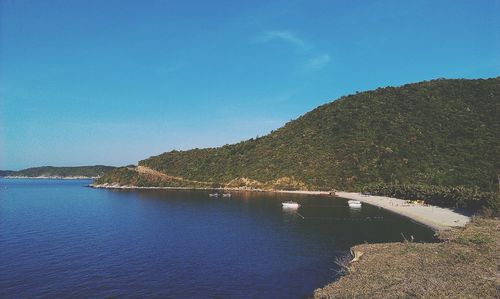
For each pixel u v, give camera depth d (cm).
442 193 8606
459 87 16950
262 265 3997
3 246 5047
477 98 15638
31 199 13550
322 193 13600
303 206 9756
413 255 3288
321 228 6300
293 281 3453
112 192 16950
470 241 3666
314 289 3216
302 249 4694
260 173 16875
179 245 5066
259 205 10338
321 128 18162
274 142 19125
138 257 4409
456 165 12019
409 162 13300
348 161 15038
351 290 2559
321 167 15400
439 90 17275
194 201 11844
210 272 3778
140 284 3444
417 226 6250
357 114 17800
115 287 3372
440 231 5275
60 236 5803
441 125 14700
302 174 15500
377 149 14800
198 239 5491
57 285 3431
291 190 14888
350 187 13712
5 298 3130
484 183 10362
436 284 2359
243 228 6462
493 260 2920
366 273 2909
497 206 6197
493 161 11494
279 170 16425
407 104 16950
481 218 5794
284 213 8481
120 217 8188
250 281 3484
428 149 13588
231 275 3672
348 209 8994
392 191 11319
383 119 16500
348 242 5053
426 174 12125
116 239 5538
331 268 3812
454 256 3114
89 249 4847
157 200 12475
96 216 8394
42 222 7425
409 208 8462
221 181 17825
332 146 16375
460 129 13938
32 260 4291
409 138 14588
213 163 19875
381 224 6600
